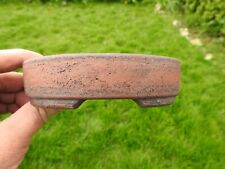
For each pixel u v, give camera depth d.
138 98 0.13
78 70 0.13
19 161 0.18
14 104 0.23
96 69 0.13
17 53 0.20
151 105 0.13
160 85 0.13
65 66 0.13
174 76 0.14
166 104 0.14
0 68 0.20
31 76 0.14
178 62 0.14
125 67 0.13
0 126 0.17
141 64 0.13
